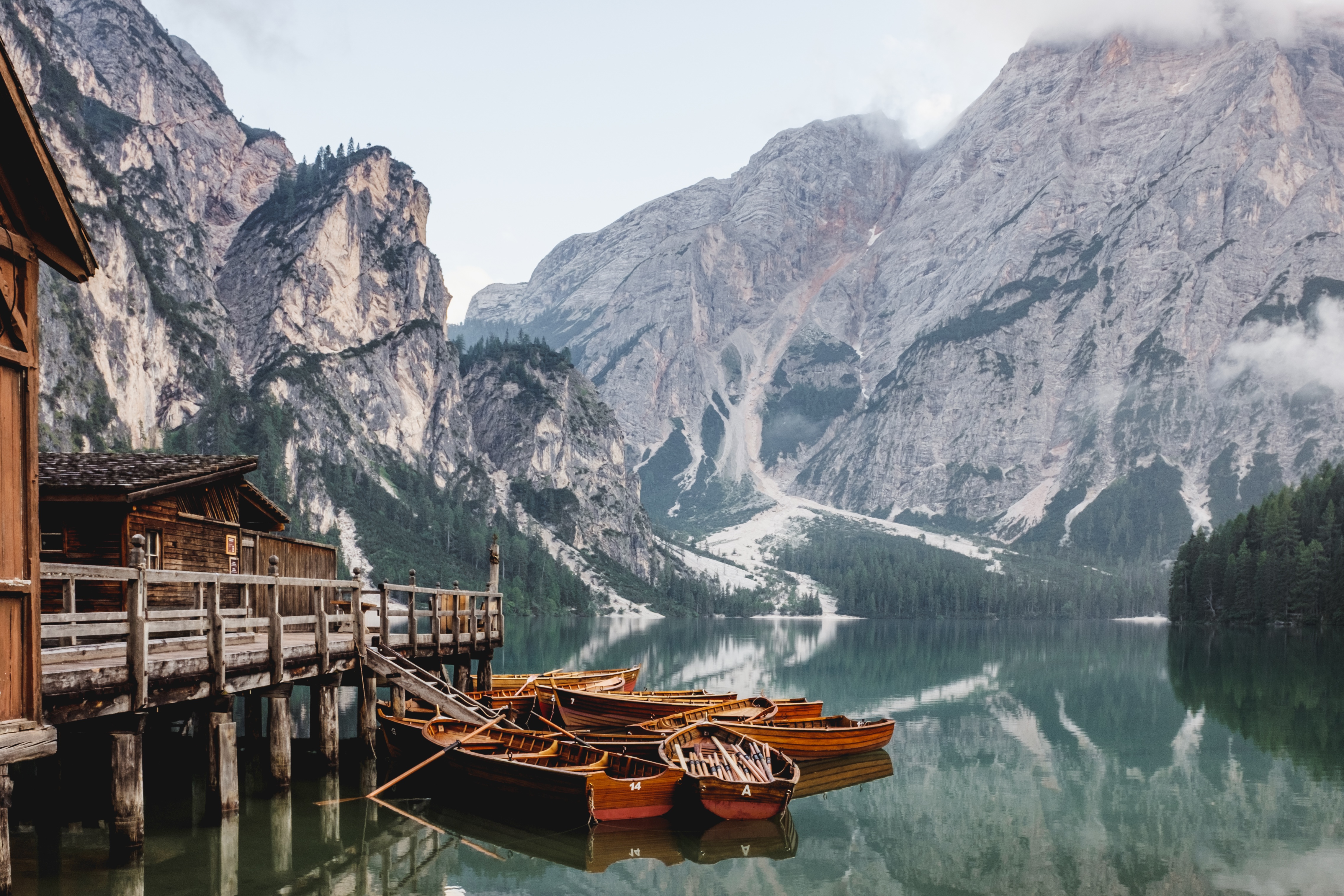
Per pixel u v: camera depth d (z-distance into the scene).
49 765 30.66
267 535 39.59
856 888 26.92
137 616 20.97
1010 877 28.19
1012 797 38.00
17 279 17.39
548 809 30.08
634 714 43.31
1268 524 187.38
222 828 26.02
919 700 70.38
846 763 44.00
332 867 26.09
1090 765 44.47
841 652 133.12
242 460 34.81
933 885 27.31
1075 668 101.38
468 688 46.84
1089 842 31.88
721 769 34.16
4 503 16.81
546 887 25.72
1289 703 67.62
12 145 16.91
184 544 33.12
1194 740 51.44
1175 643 151.25
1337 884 27.75
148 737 39.28
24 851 25.27
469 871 26.61
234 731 26.56
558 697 45.12
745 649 136.75
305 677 31.84
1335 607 160.25
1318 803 37.22
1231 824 34.09
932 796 37.88
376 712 38.16
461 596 46.06
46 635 18.42
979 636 199.88
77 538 29.69
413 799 32.66
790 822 33.38
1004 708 65.44
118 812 22.58
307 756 39.09
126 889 22.52
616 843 29.66
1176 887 27.34
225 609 32.81
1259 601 179.38
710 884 26.73
